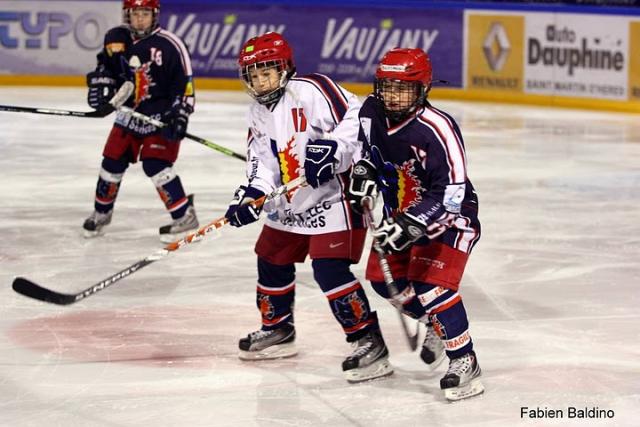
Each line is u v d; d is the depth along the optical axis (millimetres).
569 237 19156
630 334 13641
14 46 40219
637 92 36031
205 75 41188
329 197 11711
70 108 34781
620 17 36062
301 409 11023
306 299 15266
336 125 11664
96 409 10984
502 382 11852
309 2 40281
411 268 11320
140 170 25656
